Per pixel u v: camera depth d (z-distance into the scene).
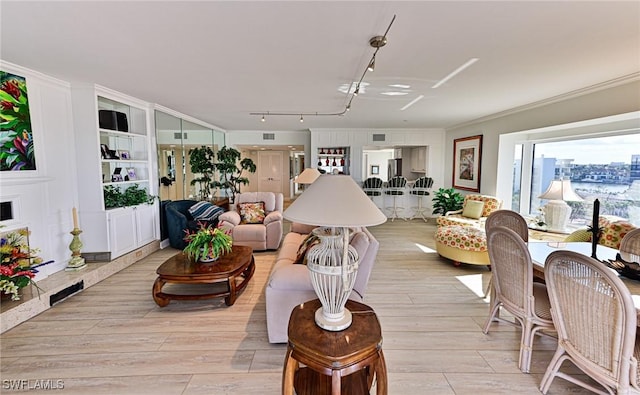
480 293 3.42
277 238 5.05
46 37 2.31
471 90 3.87
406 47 2.51
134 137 4.76
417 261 4.54
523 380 2.04
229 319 2.81
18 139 3.04
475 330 2.66
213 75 3.29
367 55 2.69
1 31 2.21
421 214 8.24
